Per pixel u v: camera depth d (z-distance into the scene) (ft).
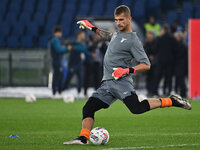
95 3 343.05
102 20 250.57
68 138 84.58
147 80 213.05
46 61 264.52
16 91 246.68
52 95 211.00
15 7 339.36
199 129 101.76
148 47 206.69
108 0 344.08
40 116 131.23
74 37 316.40
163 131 97.86
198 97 203.31
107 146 72.59
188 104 73.41
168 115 134.72
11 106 164.25
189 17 324.60
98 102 73.87
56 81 203.31
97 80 206.28
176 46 201.05
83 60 211.61
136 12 330.54
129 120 121.60
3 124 111.55
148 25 264.11
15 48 275.80
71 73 204.03
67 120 121.29
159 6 334.65
